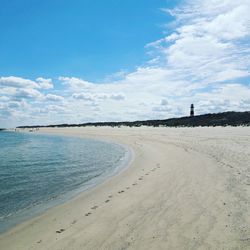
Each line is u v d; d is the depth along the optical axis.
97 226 9.47
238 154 22.61
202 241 7.66
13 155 34.72
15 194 15.46
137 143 46.50
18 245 8.64
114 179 18.27
